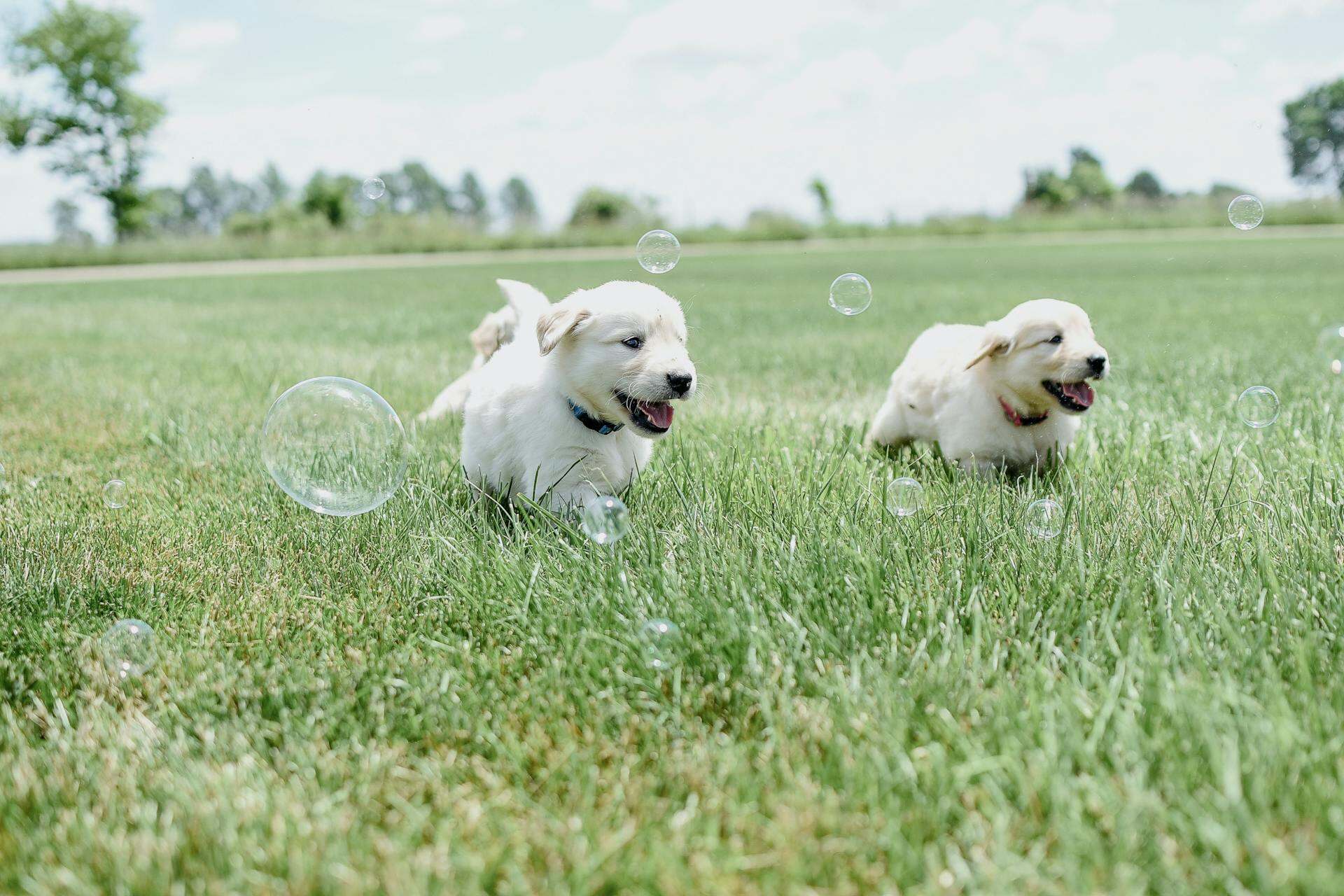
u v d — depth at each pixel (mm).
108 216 44625
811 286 16562
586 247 37875
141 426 5391
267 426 3375
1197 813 1714
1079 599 2564
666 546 3059
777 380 6559
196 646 2594
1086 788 1810
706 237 39125
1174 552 2844
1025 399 3926
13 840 1818
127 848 1790
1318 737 1904
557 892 1648
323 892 1670
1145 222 38281
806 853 1713
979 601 2541
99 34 41938
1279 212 37312
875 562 2768
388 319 11398
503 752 2068
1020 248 30141
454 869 1720
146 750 2137
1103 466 3926
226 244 37219
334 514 3254
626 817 1866
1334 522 3068
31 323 12320
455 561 3035
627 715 2203
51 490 4062
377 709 2248
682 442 4254
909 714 2090
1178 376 6074
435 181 92312
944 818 1790
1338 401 5051
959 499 3504
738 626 2459
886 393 5984
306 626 2713
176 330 10836
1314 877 1550
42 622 2699
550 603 2699
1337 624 2371
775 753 2041
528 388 3492
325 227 45344
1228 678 2068
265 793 1942
